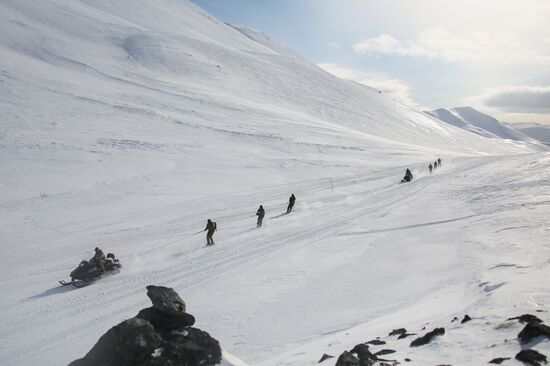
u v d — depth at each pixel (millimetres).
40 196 27484
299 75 125312
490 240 12508
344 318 8406
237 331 8688
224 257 15484
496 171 33656
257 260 14758
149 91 74250
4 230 21078
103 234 20359
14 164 33250
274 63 131750
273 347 7402
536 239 11461
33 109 50562
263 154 47031
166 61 104062
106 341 4965
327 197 28953
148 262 15594
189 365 5020
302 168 42375
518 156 50156
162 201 28047
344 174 40812
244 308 10180
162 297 5559
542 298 6160
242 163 42156
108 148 40969
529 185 23266
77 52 96188
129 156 39344
